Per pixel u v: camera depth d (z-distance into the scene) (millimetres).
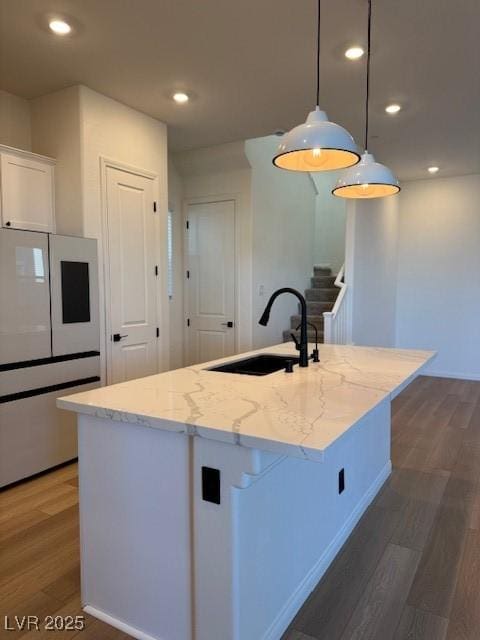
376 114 4035
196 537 1559
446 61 3094
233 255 5371
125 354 3967
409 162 5613
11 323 2947
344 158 2408
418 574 2156
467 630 1800
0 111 3590
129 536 1739
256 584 1619
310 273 7148
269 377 2201
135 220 4027
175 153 5434
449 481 3186
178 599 1635
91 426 1805
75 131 3529
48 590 2016
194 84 3484
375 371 2344
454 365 6625
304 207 6820
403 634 1783
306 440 1308
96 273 3498
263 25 2695
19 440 3041
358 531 2537
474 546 2393
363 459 2744
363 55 3027
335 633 1792
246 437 1368
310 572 2049
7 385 2951
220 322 5508
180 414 1580
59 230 3660
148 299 4191
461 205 6426
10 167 3322
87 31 2756
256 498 1599
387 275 6488
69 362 3320
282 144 2193
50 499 2867
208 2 2471
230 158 5152
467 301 6480
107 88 3557
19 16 2596
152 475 1657
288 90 3576
